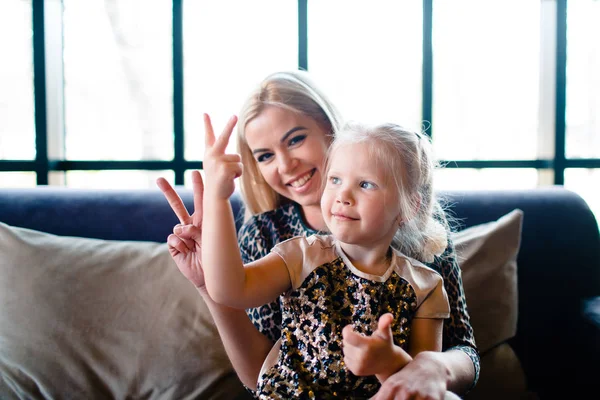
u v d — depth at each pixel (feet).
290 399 2.47
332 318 2.54
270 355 2.72
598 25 6.63
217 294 2.38
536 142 6.90
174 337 3.66
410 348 2.61
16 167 6.23
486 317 3.92
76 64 6.70
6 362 3.59
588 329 4.20
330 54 6.67
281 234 3.40
